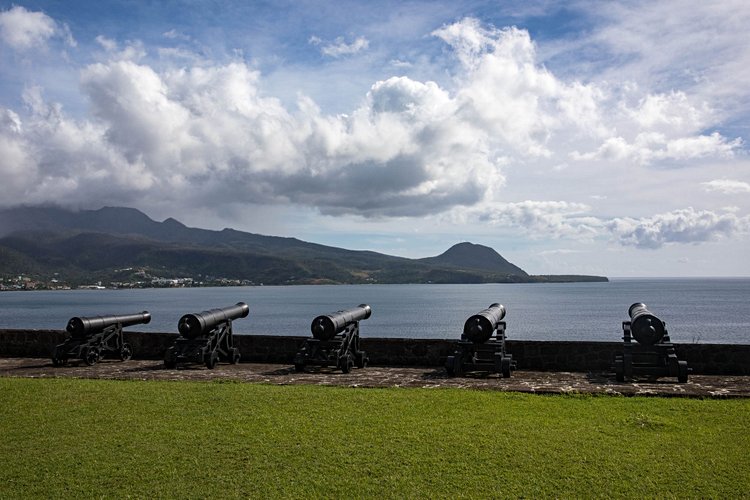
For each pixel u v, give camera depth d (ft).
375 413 36.60
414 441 30.71
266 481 25.75
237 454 29.04
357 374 54.54
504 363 51.98
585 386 45.37
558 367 57.11
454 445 29.99
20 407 38.58
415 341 61.21
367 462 27.81
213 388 44.86
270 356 64.13
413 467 27.14
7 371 56.65
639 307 59.62
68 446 30.50
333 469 26.99
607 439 30.89
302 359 56.54
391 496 24.17
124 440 31.37
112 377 51.93
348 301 574.56
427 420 34.88
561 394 42.55
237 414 36.50
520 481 25.53
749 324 280.10
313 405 38.83
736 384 46.88
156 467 27.45
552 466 27.07
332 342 56.70
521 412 36.91
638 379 50.37
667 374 49.34
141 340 67.00
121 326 66.28
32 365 61.52
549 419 35.06
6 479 26.27
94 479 26.17
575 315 347.97
